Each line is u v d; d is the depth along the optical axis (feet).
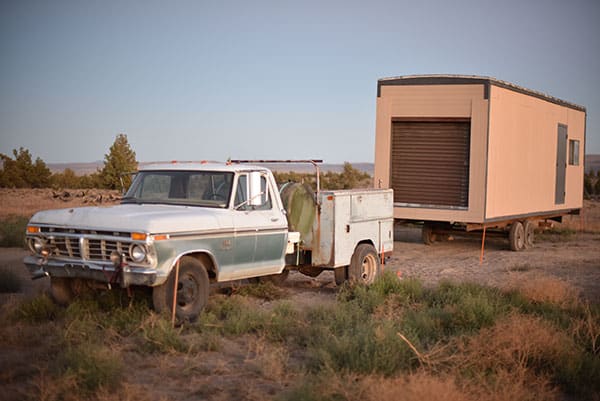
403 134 55.98
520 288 33.19
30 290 34.14
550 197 67.46
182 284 27.17
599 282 40.01
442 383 17.85
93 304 27.89
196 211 28.40
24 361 21.27
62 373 19.42
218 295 32.32
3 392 18.53
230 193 29.81
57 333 24.21
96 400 18.03
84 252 26.68
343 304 29.68
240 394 19.16
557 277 41.93
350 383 18.54
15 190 163.63
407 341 21.25
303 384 18.43
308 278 41.37
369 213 37.65
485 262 50.67
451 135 54.08
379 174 56.59
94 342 22.90
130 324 25.61
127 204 30.96
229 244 28.99
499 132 54.44
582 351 22.66
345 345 21.77
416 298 33.45
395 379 18.83
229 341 25.22
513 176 57.88
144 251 25.44
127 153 150.71
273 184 32.19
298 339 25.02
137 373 20.89
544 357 21.74
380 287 33.88
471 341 22.39
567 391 20.44
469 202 53.26
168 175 31.09
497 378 19.30
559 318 27.68
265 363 21.30
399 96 55.57
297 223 33.73
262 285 35.50
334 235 34.30
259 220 30.68
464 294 31.96
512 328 22.67
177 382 20.15
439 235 66.49
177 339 23.70
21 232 55.21
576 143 75.05
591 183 201.05
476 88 52.54
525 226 61.67
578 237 75.66
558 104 68.08
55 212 28.27
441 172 54.65
